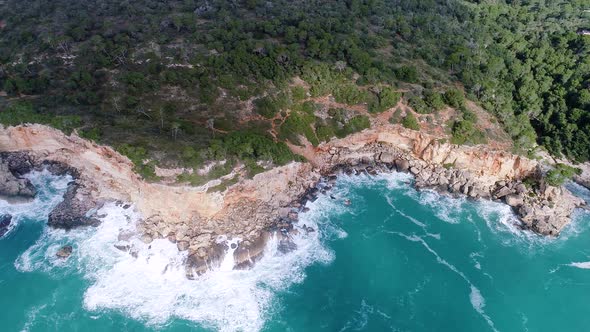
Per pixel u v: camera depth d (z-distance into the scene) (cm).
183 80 9706
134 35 10900
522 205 9050
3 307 7075
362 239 8406
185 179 7744
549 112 10106
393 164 10006
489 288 7600
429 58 10875
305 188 9250
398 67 10562
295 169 9150
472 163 9706
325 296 7419
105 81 9875
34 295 7244
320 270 7838
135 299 7238
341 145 10031
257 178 8400
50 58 10456
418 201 9294
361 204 9144
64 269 7656
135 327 6831
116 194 8725
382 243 8344
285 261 7950
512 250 8325
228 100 9731
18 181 8856
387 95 9944
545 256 8231
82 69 10056
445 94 10000
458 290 7550
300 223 8594
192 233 7975
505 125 9894
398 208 9106
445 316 7138
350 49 10419
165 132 8638
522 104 10362
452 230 8681
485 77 10594
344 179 9706
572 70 10538
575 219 9069
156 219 8131
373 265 7938
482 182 9662
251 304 7244
